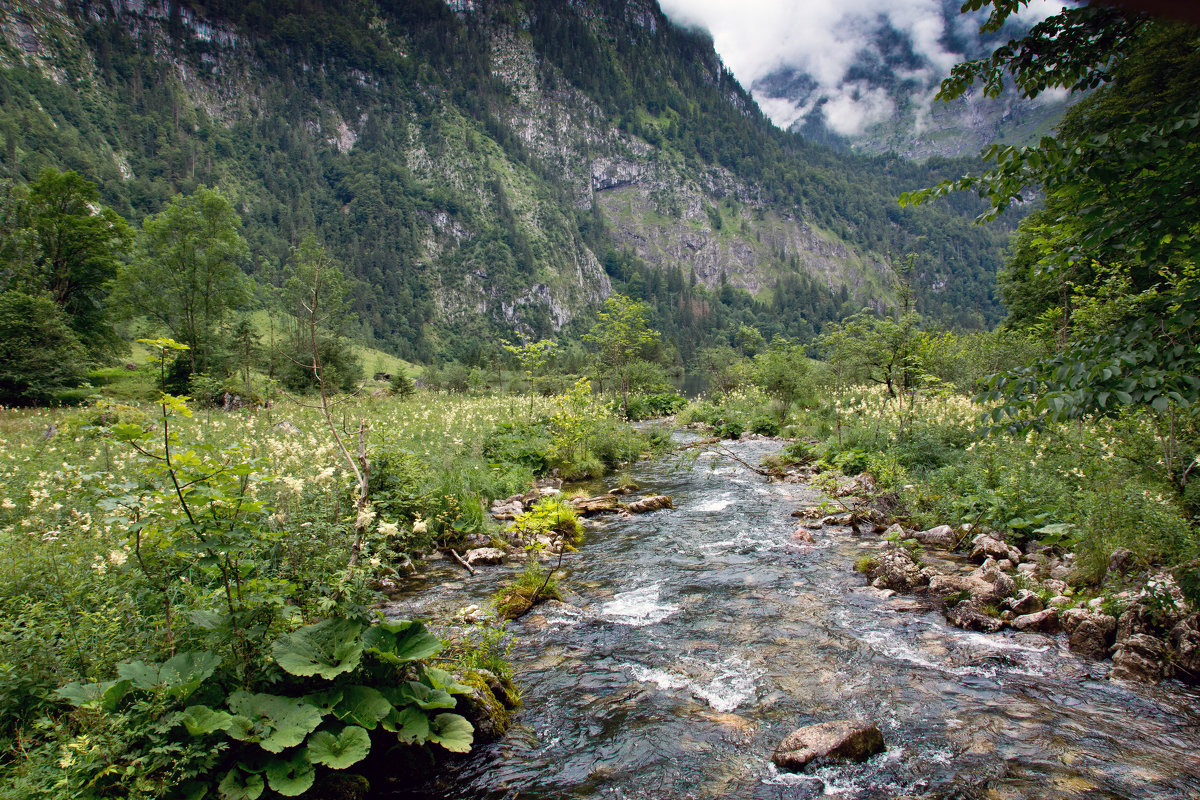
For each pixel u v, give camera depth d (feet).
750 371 110.42
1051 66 17.65
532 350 77.56
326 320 118.83
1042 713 16.47
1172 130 12.62
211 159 629.92
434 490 33.27
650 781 14.24
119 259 146.20
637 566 29.81
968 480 36.06
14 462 34.17
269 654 13.74
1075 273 36.17
